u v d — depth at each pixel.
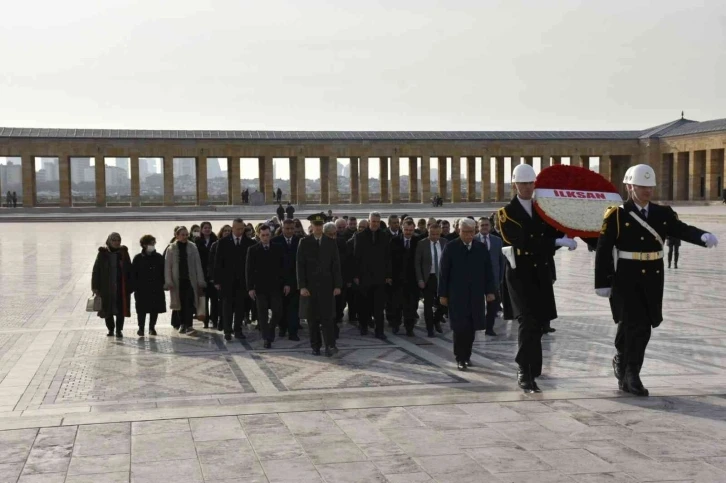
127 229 57.16
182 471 7.87
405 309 17.33
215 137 82.94
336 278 14.87
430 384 12.14
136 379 12.65
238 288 16.75
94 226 61.81
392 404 10.45
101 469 7.95
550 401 10.51
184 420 9.71
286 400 11.00
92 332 17.64
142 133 82.75
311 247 14.82
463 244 13.25
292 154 84.50
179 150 82.12
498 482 7.47
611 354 14.49
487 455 8.25
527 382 11.24
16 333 17.41
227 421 9.65
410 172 92.94
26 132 79.44
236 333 16.86
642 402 10.39
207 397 11.34
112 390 11.86
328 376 12.84
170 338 16.92
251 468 7.93
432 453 8.34
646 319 10.81
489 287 13.29
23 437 9.04
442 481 7.51
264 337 15.75
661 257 10.87
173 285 17.33
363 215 71.25
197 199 83.50
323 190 90.44
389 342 16.34
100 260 16.91
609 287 10.91
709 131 80.75
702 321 18.09
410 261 17.22
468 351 13.32
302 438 8.91
